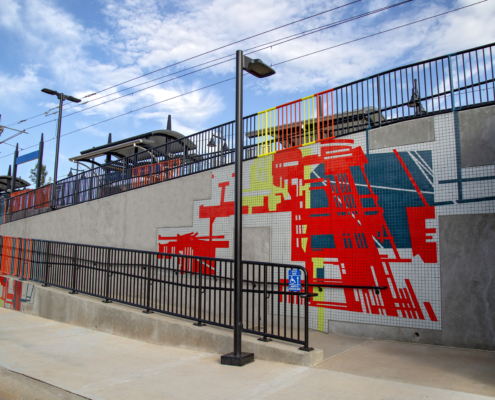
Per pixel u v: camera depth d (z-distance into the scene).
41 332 8.03
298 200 8.17
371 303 7.01
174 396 4.34
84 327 8.54
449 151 6.65
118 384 4.78
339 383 4.59
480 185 6.30
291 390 4.41
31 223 15.68
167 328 7.02
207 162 10.16
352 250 7.33
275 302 8.17
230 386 4.62
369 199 7.31
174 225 10.41
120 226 11.84
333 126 8.00
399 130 7.17
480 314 6.09
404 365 5.28
